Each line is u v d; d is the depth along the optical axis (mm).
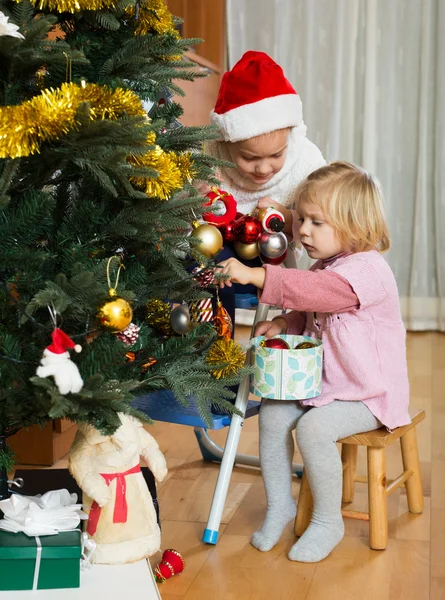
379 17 3375
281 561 1456
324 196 1568
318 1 3383
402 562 1452
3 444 1228
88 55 1169
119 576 1199
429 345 3225
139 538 1249
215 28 3379
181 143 1312
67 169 1176
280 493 1553
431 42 3346
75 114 975
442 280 3438
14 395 1102
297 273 1532
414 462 1653
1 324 1119
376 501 1498
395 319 1608
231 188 1854
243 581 1376
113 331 1079
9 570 1139
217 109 1747
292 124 1719
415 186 3459
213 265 1377
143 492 1273
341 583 1372
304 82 3443
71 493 1356
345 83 3424
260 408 1608
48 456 1887
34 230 1101
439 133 3359
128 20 1214
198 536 1557
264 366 1497
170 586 1355
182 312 1314
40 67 1103
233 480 1864
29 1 1060
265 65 1735
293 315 1712
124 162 1069
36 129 986
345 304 1537
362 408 1516
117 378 1206
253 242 1612
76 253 1113
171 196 1201
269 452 1564
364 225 1567
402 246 3508
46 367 999
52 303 992
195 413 1506
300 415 1570
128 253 1308
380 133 3449
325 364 1581
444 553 1487
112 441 1230
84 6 1075
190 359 1346
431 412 2365
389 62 3396
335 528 1484
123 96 1074
